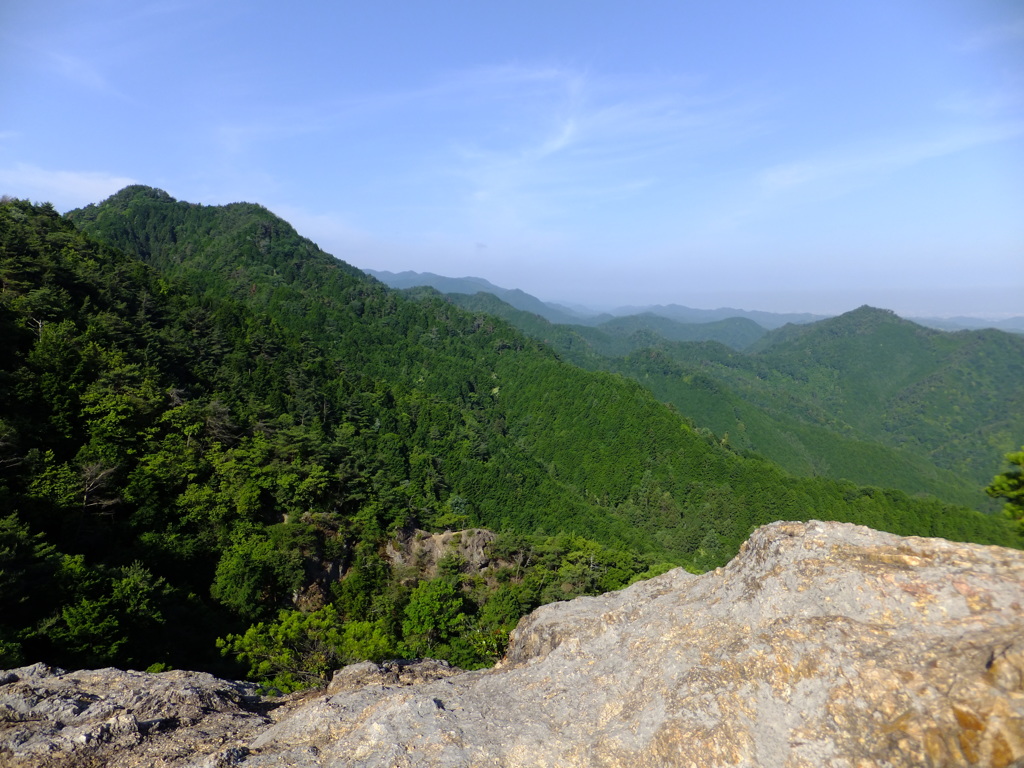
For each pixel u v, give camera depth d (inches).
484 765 301.7
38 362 1333.7
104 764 313.7
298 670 716.7
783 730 279.4
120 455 1280.8
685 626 380.8
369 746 314.7
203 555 1202.6
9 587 719.7
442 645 1055.0
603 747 302.7
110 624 742.5
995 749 228.5
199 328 2463.1
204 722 374.3
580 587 1604.3
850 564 353.1
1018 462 462.0
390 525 1659.7
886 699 268.1
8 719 346.0
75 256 2208.4
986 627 285.3
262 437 1713.8
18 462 1064.8
